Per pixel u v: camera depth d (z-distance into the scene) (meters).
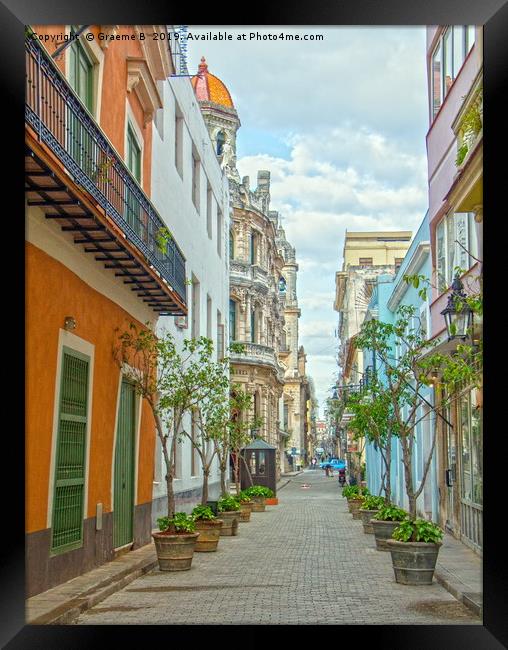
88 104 13.91
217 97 53.75
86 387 13.01
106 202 12.15
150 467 17.89
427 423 23.41
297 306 93.44
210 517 17.05
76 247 12.27
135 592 11.60
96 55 13.98
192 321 26.95
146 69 16.59
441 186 18.97
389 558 15.63
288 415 89.19
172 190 22.44
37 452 10.66
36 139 9.17
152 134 19.14
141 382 16.14
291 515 28.83
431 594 11.50
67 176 9.74
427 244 22.69
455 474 19.02
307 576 13.20
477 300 11.06
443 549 16.86
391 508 17.16
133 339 15.53
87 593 10.80
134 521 16.30
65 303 11.91
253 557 15.86
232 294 50.88
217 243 33.22
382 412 19.06
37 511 10.63
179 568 13.76
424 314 23.34
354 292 63.41
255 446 37.34
